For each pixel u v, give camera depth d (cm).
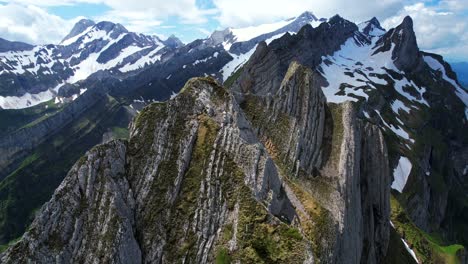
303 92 6756
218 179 4172
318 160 6353
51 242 3569
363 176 7912
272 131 5794
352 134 6862
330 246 4650
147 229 3962
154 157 4266
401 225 10394
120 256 3625
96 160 3997
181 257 3816
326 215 4872
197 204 4053
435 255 10106
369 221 7688
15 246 3475
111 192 3869
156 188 4125
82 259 3603
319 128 6750
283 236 3841
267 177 4316
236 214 3962
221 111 4719
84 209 3788
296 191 5000
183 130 4466
